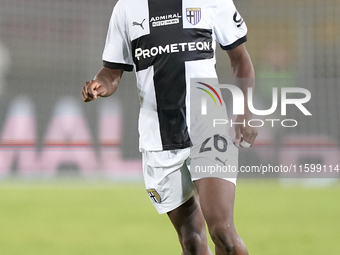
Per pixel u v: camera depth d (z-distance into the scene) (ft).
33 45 170.81
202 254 35.01
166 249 50.47
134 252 49.34
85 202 77.71
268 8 174.09
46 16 174.09
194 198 35.14
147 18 34.63
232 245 30.07
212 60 34.86
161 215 67.87
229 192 31.50
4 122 134.00
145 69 34.86
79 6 174.19
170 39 33.99
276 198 80.59
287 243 52.49
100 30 174.09
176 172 34.35
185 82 33.88
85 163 122.31
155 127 34.78
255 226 60.39
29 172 117.91
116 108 142.10
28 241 53.88
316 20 173.37
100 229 59.57
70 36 173.06
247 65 36.14
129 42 36.01
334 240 53.83
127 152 124.88
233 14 35.55
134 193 87.20
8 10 173.58
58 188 93.61
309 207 72.74
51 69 168.55
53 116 137.28
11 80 161.17
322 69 166.71
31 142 129.49
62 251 49.93
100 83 34.35
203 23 34.35
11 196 83.30
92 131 132.57
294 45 170.19
